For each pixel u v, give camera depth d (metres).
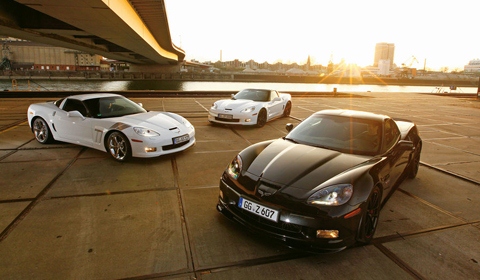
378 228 2.99
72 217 3.02
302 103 15.26
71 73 87.00
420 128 8.85
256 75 105.94
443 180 4.45
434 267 2.41
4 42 130.00
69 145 5.77
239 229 2.89
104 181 3.99
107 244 2.58
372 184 2.58
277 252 2.54
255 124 7.99
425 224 3.10
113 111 5.37
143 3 20.11
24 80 74.31
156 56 58.06
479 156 5.84
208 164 4.85
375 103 16.64
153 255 2.45
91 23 18.06
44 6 13.54
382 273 2.32
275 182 2.58
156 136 4.76
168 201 3.45
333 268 2.36
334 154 3.03
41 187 3.73
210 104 13.26
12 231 2.73
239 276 2.23
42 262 2.32
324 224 2.32
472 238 2.86
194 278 2.20
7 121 8.12
